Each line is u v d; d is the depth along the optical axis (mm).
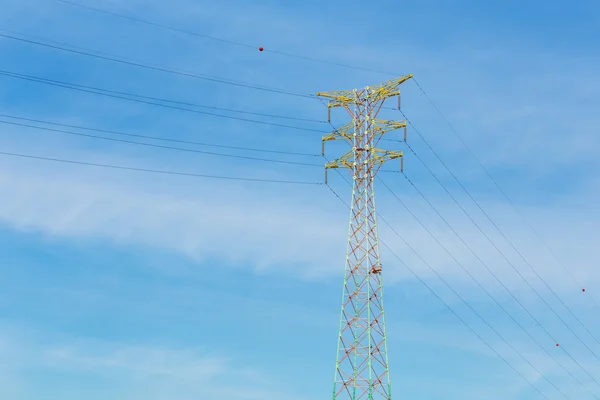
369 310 111375
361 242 115188
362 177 118500
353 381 108375
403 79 118812
